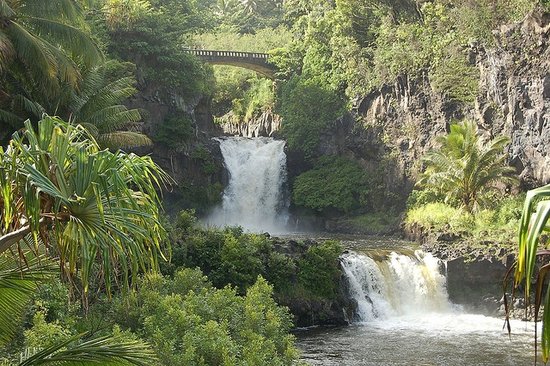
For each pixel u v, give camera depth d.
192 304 16.09
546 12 36.44
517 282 4.32
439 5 45.75
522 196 37.66
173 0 55.56
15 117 28.83
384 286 30.66
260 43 78.81
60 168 6.11
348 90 51.91
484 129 41.16
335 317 28.28
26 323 12.97
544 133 36.69
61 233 6.23
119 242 6.28
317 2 63.19
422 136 45.38
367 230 46.25
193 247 25.88
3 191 6.01
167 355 13.09
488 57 40.62
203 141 50.28
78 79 28.95
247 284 25.75
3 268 7.48
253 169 51.97
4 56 24.03
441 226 37.31
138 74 45.47
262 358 14.20
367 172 49.34
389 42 49.62
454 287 30.89
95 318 15.04
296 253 28.92
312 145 52.69
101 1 45.44
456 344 24.25
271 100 66.75
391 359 22.05
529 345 23.97
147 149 45.84
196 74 48.75
